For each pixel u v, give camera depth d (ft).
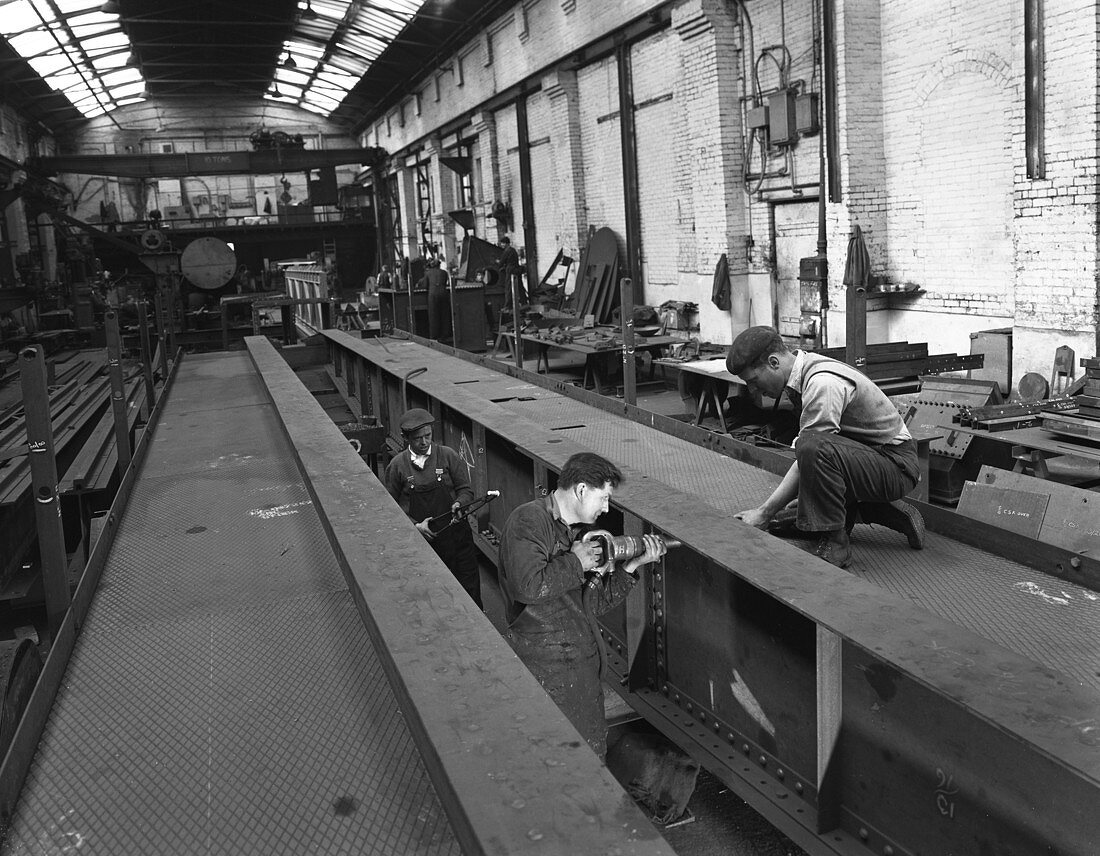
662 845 4.75
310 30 98.27
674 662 12.56
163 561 11.34
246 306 71.41
